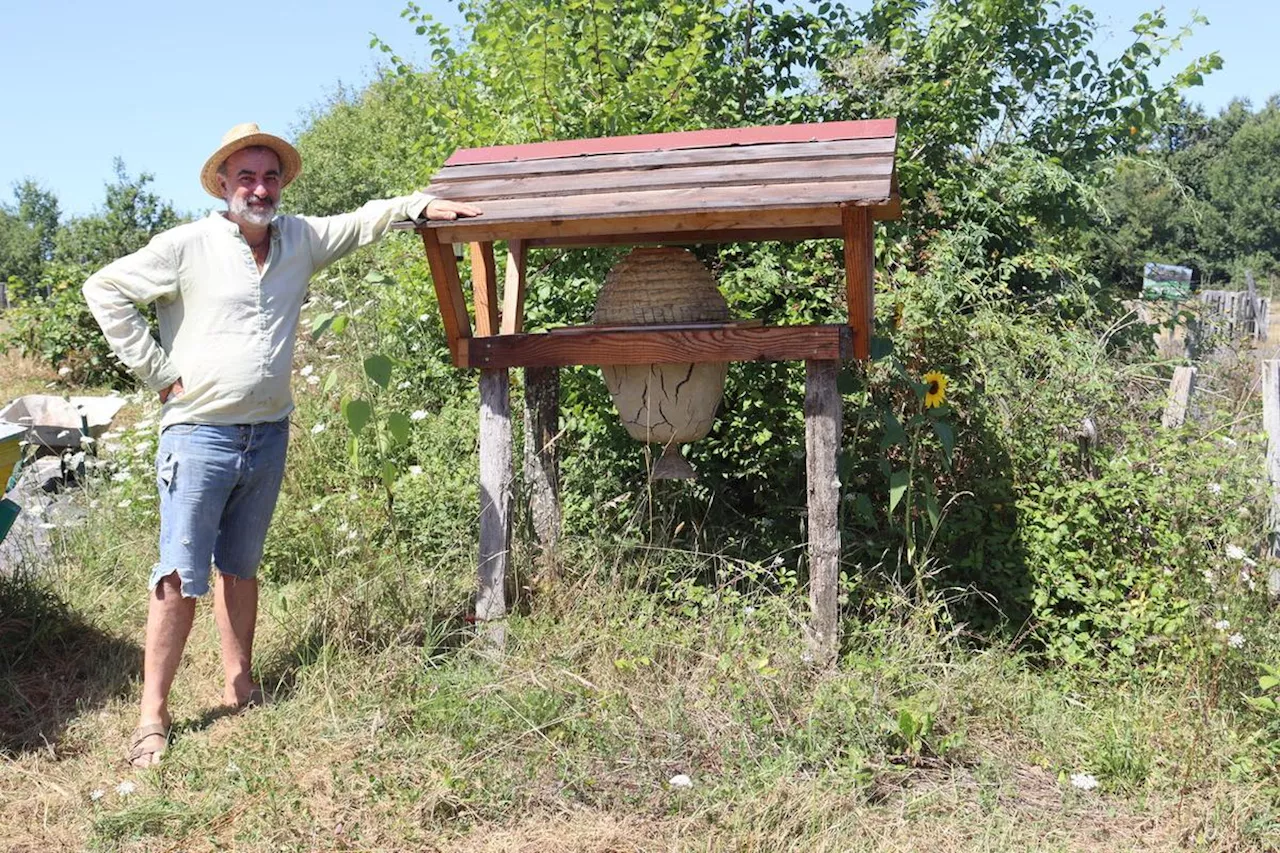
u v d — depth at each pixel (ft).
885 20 23.72
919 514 16.35
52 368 40.60
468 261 20.72
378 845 10.62
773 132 14.21
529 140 20.30
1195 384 19.81
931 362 17.84
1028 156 23.24
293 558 18.12
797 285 19.81
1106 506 15.20
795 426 18.40
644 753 11.74
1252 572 14.51
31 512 19.49
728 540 16.84
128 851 10.55
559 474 18.57
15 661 14.99
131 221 53.21
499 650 13.89
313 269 13.70
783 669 13.00
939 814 11.16
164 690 12.91
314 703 13.34
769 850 10.34
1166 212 99.30
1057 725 12.80
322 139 81.30
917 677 13.03
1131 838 10.69
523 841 10.64
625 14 22.57
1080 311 22.61
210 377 12.74
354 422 14.26
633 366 14.70
